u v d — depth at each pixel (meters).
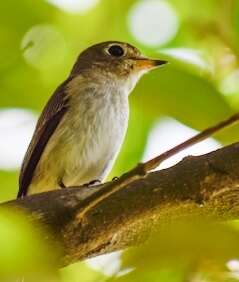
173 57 1.73
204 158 1.65
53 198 1.66
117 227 1.66
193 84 1.70
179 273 1.58
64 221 1.65
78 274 1.72
